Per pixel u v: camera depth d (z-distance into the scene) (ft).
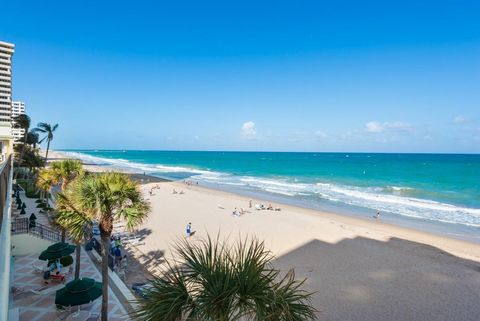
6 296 15.12
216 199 140.26
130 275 53.26
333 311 43.50
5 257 20.68
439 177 232.12
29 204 97.91
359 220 102.83
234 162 473.26
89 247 60.64
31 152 177.47
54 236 60.85
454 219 105.70
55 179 63.46
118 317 37.40
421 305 45.52
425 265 61.26
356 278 54.70
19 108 339.57
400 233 86.28
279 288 14.76
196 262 15.15
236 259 14.97
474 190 170.09
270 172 297.12
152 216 101.81
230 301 13.17
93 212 30.27
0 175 42.39
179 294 14.24
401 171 285.84
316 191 171.32
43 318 36.27
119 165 374.63
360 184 199.93
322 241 76.33
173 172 297.33
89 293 35.78
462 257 66.39
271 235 81.25
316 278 54.49
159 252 65.87
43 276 47.19
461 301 46.83
